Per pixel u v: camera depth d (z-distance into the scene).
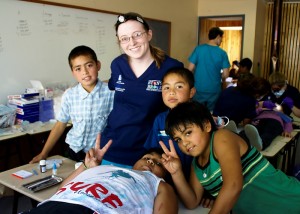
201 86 4.82
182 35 6.27
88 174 1.41
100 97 2.38
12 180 1.83
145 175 1.45
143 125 1.74
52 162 2.10
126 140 1.75
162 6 5.52
